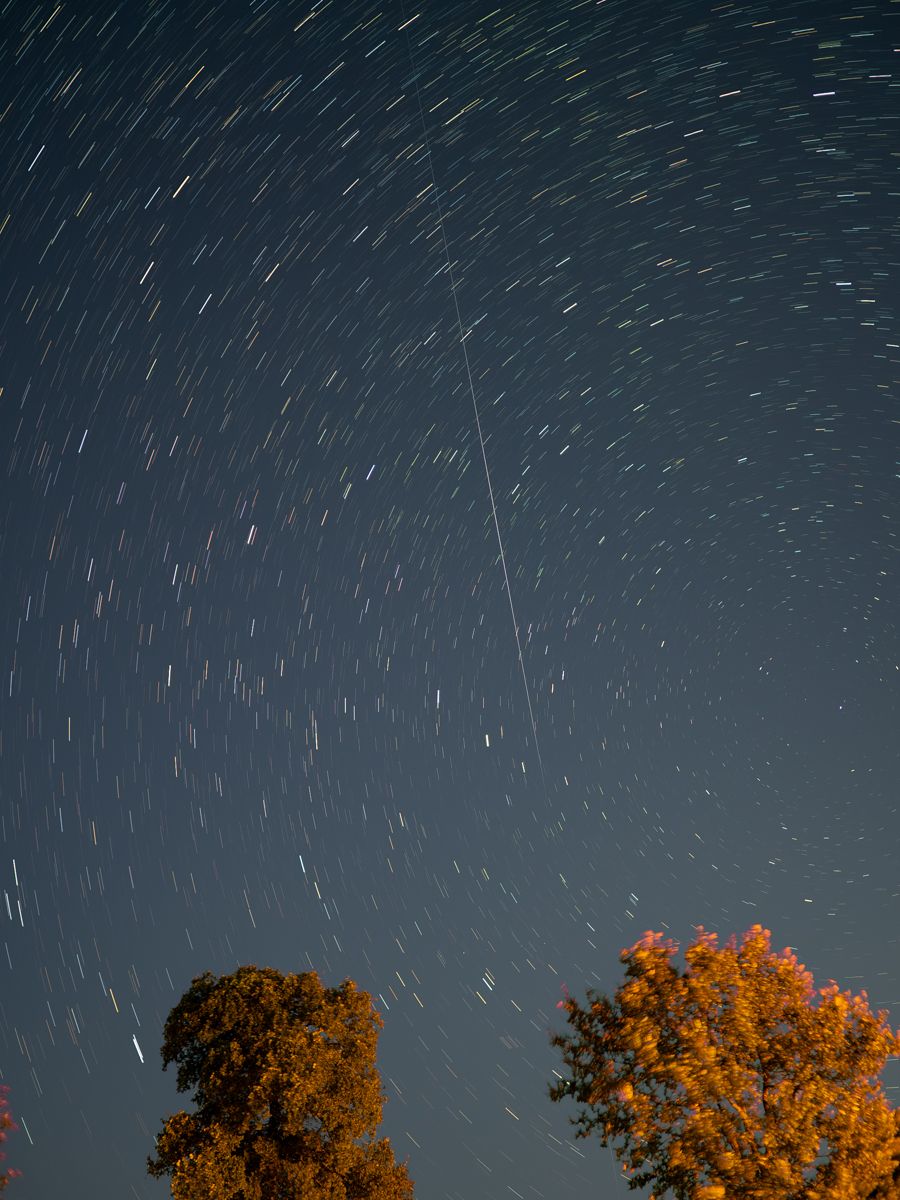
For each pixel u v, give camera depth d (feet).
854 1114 49.65
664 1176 50.11
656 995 53.36
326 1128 71.41
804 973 54.75
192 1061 74.28
